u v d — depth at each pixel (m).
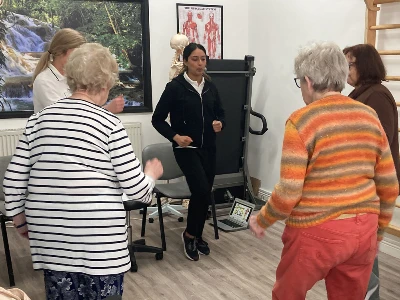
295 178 1.43
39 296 2.68
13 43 3.84
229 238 3.59
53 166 1.44
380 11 3.09
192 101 2.99
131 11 4.21
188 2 4.41
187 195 3.20
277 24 4.19
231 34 4.63
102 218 1.44
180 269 3.04
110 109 2.14
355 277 1.60
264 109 4.45
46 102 2.15
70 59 1.50
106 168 1.45
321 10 3.66
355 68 2.08
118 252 1.48
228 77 4.03
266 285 2.79
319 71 1.48
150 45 4.35
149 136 4.47
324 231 1.48
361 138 1.49
